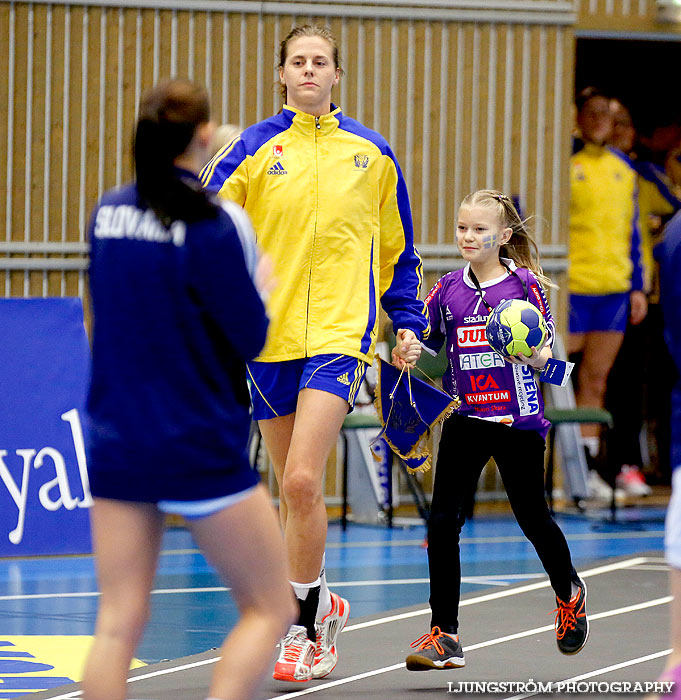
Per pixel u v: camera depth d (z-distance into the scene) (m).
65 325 24.33
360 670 14.32
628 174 31.72
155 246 8.97
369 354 14.13
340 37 29.75
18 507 23.17
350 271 14.03
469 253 14.13
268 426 14.44
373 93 30.02
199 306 9.02
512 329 13.44
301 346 13.87
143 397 8.94
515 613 17.83
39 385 23.80
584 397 32.16
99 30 28.41
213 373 9.09
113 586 9.16
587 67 39.28
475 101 30.53
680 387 9.19
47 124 28.25
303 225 13.95
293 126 14.19
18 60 28.02
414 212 30.31
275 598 9.45
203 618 17.73
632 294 32.09
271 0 29.25
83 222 28.48
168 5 28.69
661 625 16.86
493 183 30.73
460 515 14.11
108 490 9.03
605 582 20.55
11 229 28.14
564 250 30.97
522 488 13.89
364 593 19.89
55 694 13.12
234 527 9.16
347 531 27.36
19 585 20.41
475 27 30.45
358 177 14.15
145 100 9.34
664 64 39.06
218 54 29.05
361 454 29.05
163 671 14.23
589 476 32.03
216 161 14.17
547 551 13.88
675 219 9.20
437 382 24.00
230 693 9.15
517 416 13.83
